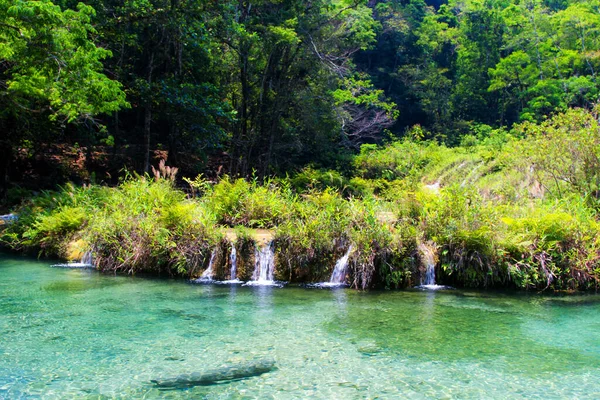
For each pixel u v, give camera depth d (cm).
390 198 1205
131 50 2233
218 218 1114
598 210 1154
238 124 2373
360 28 2520
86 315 648
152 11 1800
